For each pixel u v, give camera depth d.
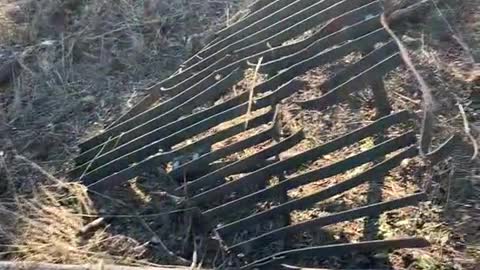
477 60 4.95
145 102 4.75
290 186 3.85
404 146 3.79
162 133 4.38
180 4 6.16
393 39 4.00
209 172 4.29
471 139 4.01
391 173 4.21
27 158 4.77
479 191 4.02
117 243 4.03
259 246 3.77
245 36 4.80
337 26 4.33
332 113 4.71
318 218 3.68
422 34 4.91
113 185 4.34
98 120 5.05
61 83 5.45
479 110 4.54
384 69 3.95
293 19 4.59
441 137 4.32
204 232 3.98
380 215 3.96
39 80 5.50
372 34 4.10
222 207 3.91
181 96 4.53
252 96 4.20
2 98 5.41
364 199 4.07
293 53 4.41
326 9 4.43
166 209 4.19
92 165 4.49
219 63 4.61
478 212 3.91
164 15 6.08
